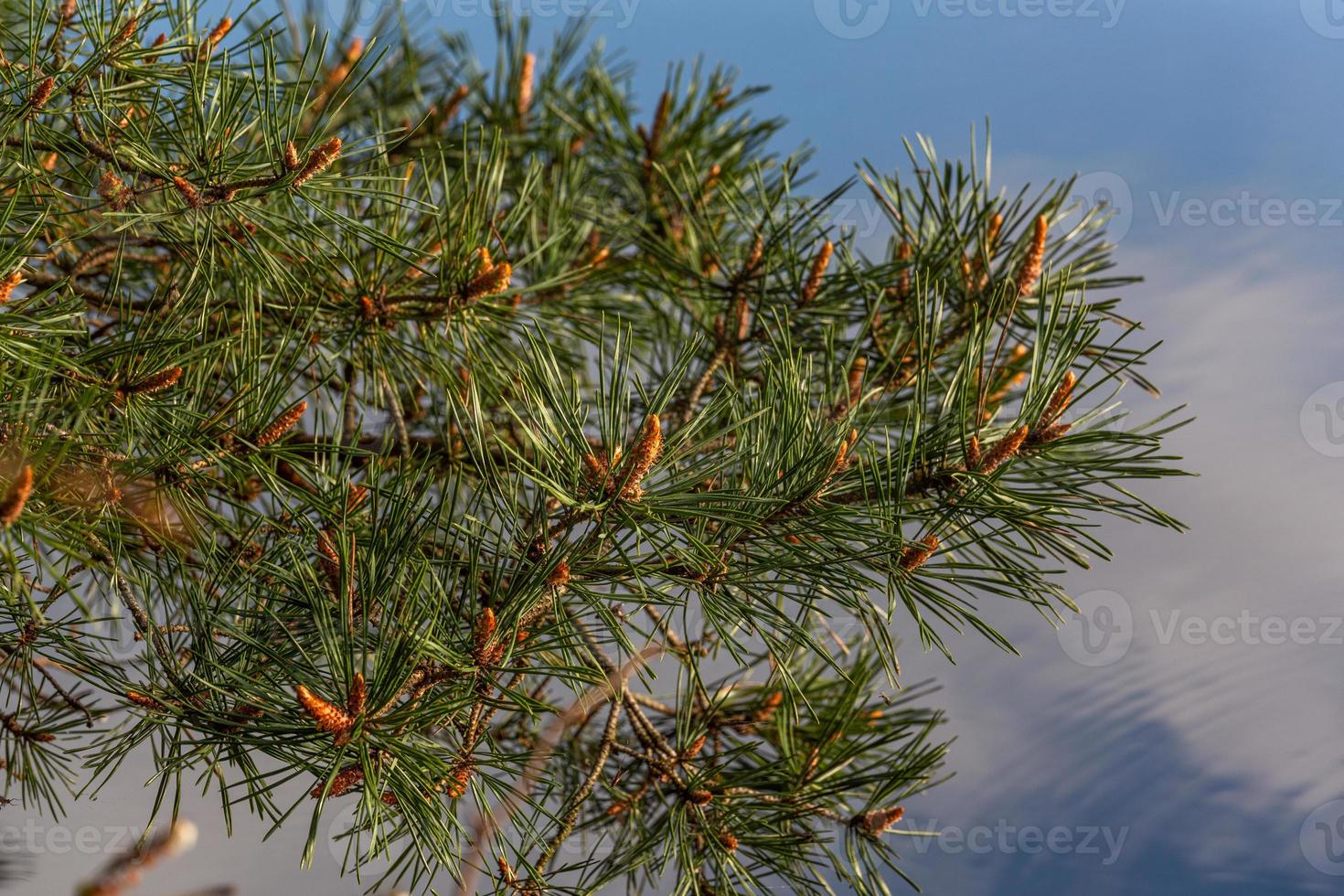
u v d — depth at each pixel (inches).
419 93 78.6
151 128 59.5
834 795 64.6
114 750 59.6
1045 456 58.6
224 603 59.5
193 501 59.8
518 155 76.1
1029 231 63.4
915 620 58.5
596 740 68.2
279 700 57.9
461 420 61.6
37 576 58.2
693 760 64.6
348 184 62.2
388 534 58.6
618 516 57.6
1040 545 58.7
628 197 78.7
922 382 58.9
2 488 55.4
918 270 61.5
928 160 63.7
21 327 57.6
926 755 64.1
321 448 60.1
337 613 58.5
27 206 58.9
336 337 63.9
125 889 35.7
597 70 79.0
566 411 57.7
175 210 59.3
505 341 65.1
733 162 74.1
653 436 57.4
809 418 58.8
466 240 62.4
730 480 59.1
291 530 60.1
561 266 67.5
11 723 63.9
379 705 57.2
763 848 63.8
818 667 68.6
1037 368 58.5
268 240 62.5
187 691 58.9
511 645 58.0
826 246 64.6
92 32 59.1
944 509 58.5
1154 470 58.2
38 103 58.5
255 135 59.7
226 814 58.0
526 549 58.2
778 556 58.7
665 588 58.7
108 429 59.2
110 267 65.7
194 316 61.7
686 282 67.7
